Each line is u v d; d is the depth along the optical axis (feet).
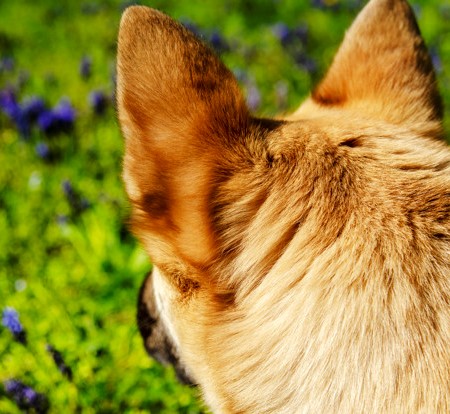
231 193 3.09
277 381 3.05
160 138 3.08
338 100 3.41
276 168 3.10
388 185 3.09
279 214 3.09
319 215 3.07
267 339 3.06
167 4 12.48
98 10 12.48
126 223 3.23
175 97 3.07
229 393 3.10
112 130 7.22
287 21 11.39
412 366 3.00
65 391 4.22
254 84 7.75
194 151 3.08
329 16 11.05
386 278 3.02
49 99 8.52
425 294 3.02
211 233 3.10
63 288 5.29
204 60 3.10
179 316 3.18
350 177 3.10
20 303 4.99
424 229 3.05
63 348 4.55
